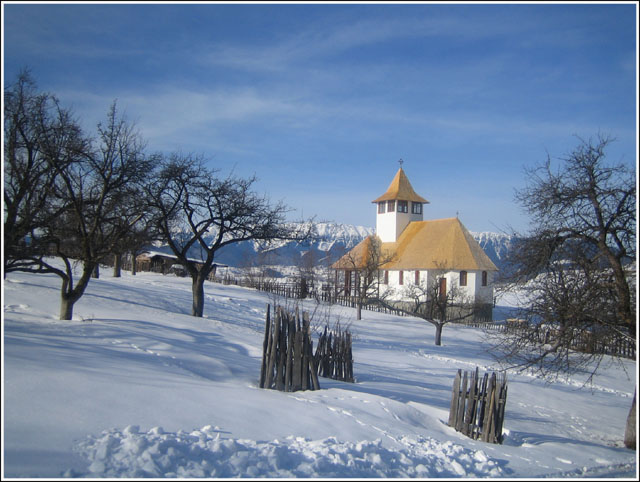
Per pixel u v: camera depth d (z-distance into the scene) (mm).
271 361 11391
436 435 9375
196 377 11141
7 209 14328
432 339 33094
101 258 17734
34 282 25984
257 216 25406
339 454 6668
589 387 20859
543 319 13961
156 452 5918
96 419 7008
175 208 24016
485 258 53156
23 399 7238
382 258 54938
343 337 15281
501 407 10195
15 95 15367
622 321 13039
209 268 25812
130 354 12352
